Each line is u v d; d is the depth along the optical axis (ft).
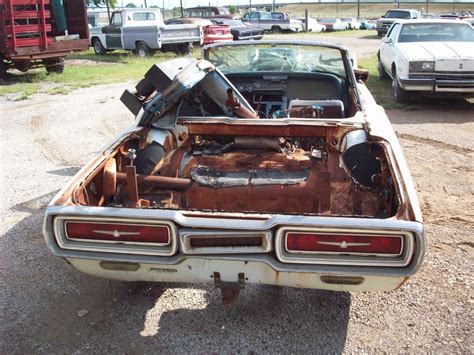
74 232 8.43
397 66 29.17
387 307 10.34
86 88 37.88
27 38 39.22
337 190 10.30
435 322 9.84
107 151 10.56
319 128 11.04
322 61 15.81
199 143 12.23
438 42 29.96
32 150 21.86
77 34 43.91
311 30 110.11
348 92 15.47
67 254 8.49
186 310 10.36
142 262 8.36
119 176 10.32
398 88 29.22
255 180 10.57
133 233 8.29
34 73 44.83
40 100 33.30
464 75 27.02
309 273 8.05
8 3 37.50
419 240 7.63
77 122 26.94
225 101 12.53
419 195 15.87
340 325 9.83
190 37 59.67
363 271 7.88
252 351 9.14
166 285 11.27
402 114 27.32
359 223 7.72
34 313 10.34
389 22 89.35
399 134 23.09
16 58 38.78
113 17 61.52
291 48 15.65
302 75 16.10
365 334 9.56
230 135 11.64
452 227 13.70
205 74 12.32
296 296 10.77
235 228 7.94
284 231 7.92
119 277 9.14
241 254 8.16
